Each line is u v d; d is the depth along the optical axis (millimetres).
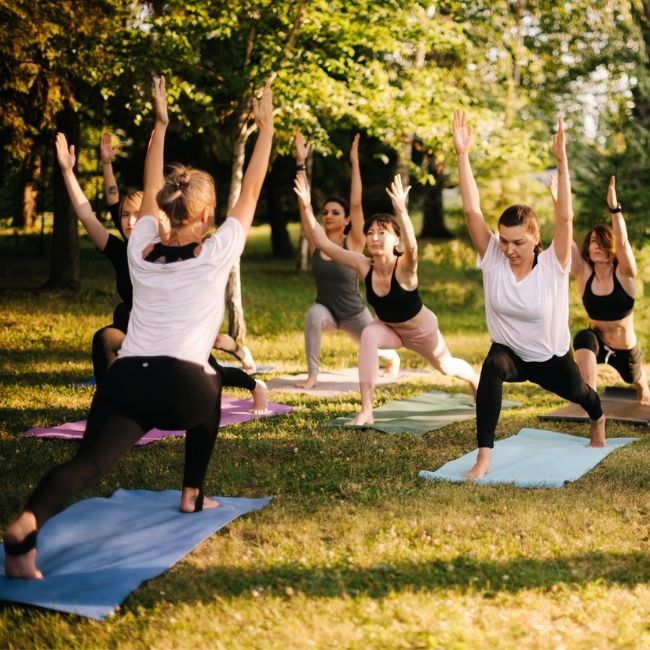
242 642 3287
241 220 4062
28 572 3734
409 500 4992
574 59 15008
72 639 3291
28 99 13500
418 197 23844
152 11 11805
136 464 5680
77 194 5285
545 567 4031
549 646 3275
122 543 4191
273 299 17188
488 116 11320
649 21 15391
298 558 4098
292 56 9977
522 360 5590
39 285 16938
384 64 11836
